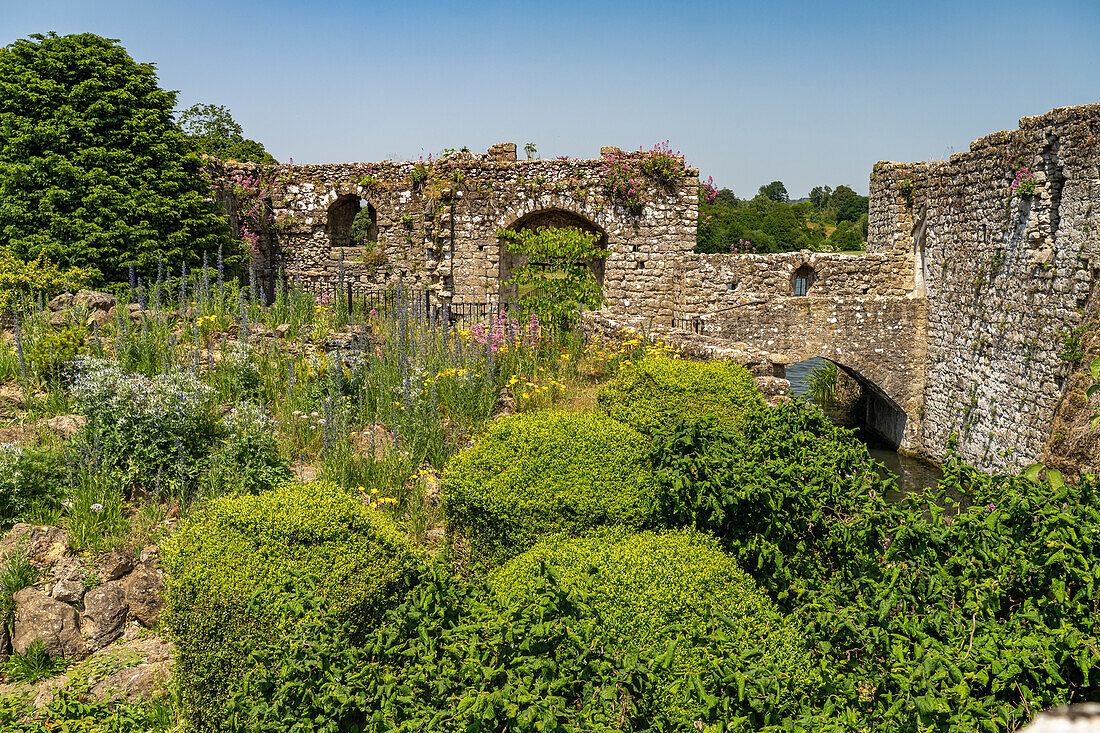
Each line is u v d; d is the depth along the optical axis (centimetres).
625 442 713
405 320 1255
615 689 424
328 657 441
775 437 715
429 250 1842
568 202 1778
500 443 707
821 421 719
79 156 1479
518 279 1644
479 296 1834
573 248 1622
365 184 1891
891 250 2077
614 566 559
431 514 784
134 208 1492
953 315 1923
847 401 2491
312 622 461
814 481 629
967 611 482
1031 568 480
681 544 608
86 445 746
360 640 520
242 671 489
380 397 997
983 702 411
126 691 552
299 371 1028
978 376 1823
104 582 638
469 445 936
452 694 440
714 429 690
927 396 2064
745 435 750
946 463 585
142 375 945
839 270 2033
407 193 1884
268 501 562
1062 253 1520
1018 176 1638
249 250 1753
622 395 882
